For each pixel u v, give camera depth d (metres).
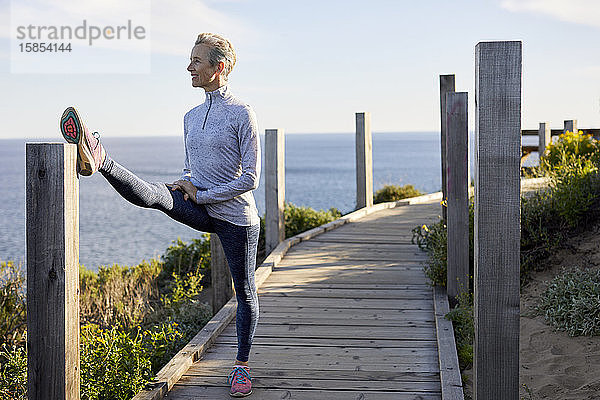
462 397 3.30
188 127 3.29
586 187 6.71
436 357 4.01
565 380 4.01
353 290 5.66
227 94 3.22
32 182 2.32
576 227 6.45
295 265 6.64
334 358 4.00
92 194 49.97
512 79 2.22
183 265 9.61
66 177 2.33
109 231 26.78
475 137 2.35
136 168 88.50
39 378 2.36
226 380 3.68
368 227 8.82
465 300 4.75
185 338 5.48
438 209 10.55
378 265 6.58
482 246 2.27
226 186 3.08
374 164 90.25
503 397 2.30
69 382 2.38
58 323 2.34
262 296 5.51
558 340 4.67
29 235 2.33
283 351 4.14
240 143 3.15
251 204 3.28
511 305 2.27
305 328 4.62
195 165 3.23
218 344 4.37
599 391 3.77
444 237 5.66
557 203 6.57
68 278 2.35
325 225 8.72
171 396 3.46
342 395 3.44
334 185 55.94
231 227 3.20
